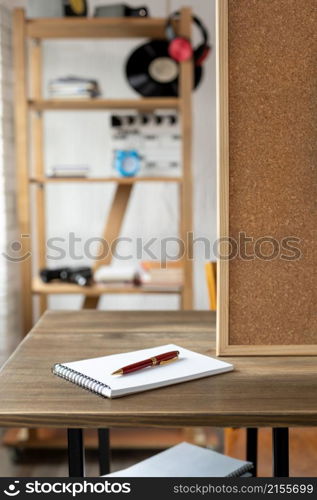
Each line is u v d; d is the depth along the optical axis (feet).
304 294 4.95
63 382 4.33
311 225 4.91
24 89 9.88
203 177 12.17
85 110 10.89
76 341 5.35
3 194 10.77
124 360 4.67
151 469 5.00
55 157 12.20
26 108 9.91
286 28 4.80
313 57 4.82
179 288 10.78
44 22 9.79
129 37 10.62
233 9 4.78
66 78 10.13
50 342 5.32
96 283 10.66
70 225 12.31
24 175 9.98
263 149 4.86
